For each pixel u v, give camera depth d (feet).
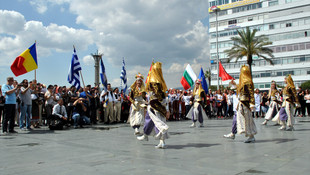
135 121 26.81
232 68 226.38
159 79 20.36
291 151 17.63
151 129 20.81
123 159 15.67
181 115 60.34
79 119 38.06
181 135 27.99
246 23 222.48
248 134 21.95
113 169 13.21
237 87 23.00
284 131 30.89
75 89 43.52
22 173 12.64
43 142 23.15
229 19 231.09
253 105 21.74
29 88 34.96
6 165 14.39
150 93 20.43
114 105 47.32
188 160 15.25
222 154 17.02
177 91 61.00
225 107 63.10
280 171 12.42
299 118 56.29
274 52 209.77
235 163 14.30
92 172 12.68
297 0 200.85
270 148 19.02
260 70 215.31
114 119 47.37
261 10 215.72
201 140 23.89
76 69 46.62
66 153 17.76
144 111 27.55
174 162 14.73
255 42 130.41
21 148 19.97
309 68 194.90
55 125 34.83
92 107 45.32
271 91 40.14
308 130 31.48
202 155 16.75
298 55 199.62
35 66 35.47
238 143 21.88
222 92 67.87
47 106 40.14
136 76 25.99
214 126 39.52
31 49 35.17
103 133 30.63
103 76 46.80
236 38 131.03
